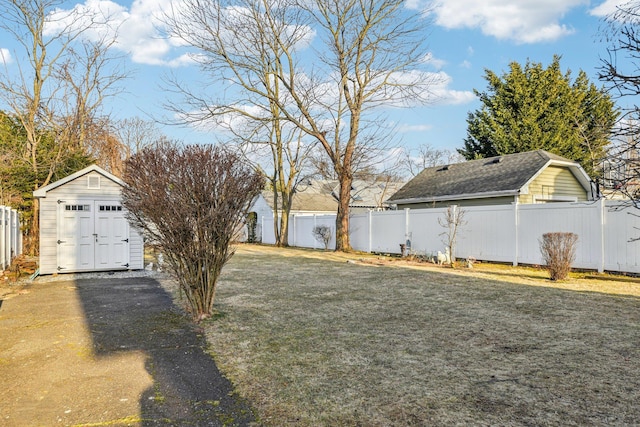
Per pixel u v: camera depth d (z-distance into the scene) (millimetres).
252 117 19703
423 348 4863
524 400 3445
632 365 4230
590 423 3053
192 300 6457
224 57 18875
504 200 16297
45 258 11656
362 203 39375
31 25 17688
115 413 3291
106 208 12289
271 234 29203
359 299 7852
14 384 3900
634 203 6195
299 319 6332
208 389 3768
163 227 6137
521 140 26203
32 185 17828
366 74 19688
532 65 27422
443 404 3389
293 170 26203
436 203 19453
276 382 3902
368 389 3709
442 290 8734
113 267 12297
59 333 5680
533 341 5090
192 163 6098
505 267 12641
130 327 5980
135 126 38250
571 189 17609
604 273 10617
